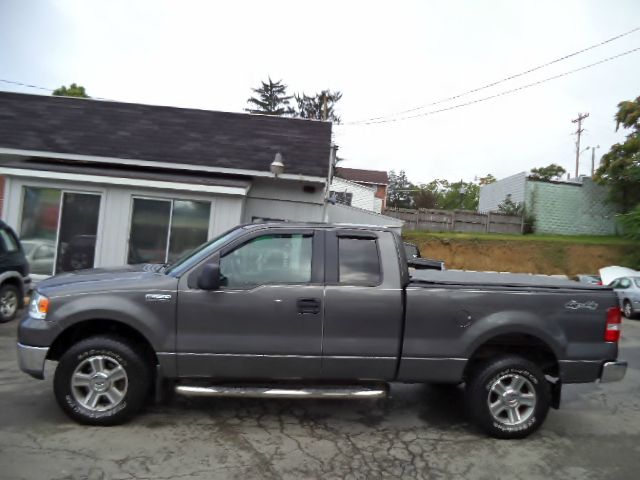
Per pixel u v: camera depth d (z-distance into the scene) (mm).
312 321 4172
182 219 11125
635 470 3818
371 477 3523
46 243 10867
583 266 22000
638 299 14547
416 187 65500
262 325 4152
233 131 13492
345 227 4449
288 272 4285
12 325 7852
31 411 4430
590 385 6414
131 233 11008
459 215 25625
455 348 4227
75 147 12180
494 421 4266
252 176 12570
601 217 24984
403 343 4211
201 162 12328
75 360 4094
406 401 5242
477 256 22625
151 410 4594
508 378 4316
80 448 3742
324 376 4238
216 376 4188
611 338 4352
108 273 4512
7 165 10609
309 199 13109
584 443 4336
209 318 4121
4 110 13000
